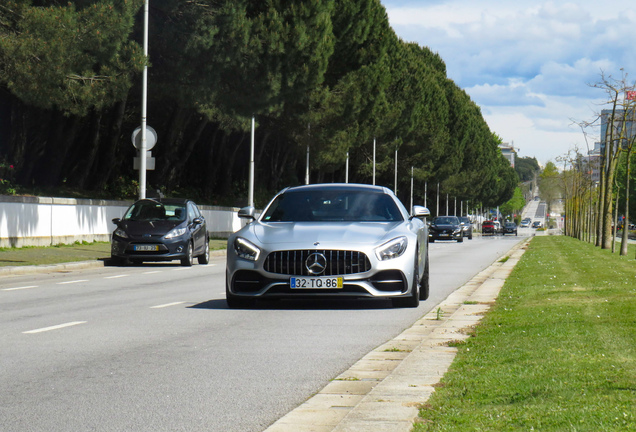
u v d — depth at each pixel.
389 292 15.62
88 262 30.80
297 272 15.42
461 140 155.38
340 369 9.96
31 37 28.22
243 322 14.44
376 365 10.02
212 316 15.32
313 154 80.94
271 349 11.45
